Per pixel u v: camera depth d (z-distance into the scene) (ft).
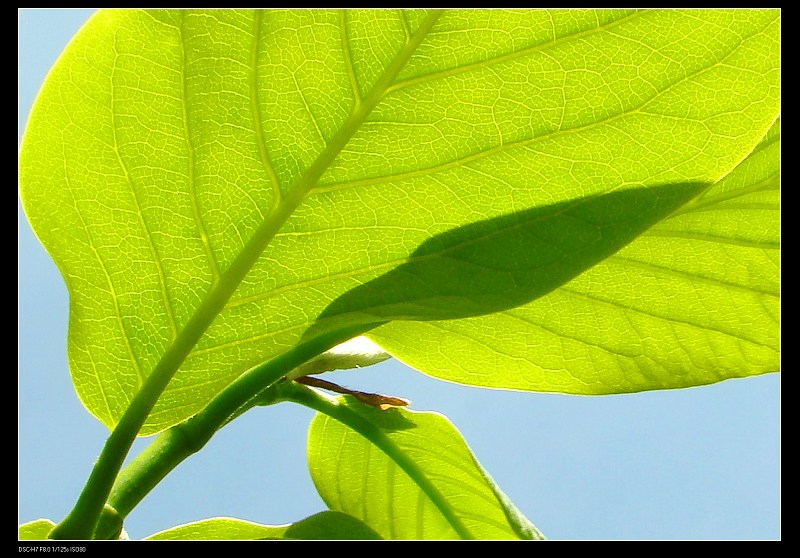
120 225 1.74
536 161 1.73
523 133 1.73
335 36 1.70
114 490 1.78
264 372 1.82
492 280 1.76
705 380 1.95
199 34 1.70
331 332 1.82
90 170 1.73
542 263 1.75
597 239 1.75
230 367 1.79
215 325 1.77
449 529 2.02
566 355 1.93
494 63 1.71
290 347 1.79
